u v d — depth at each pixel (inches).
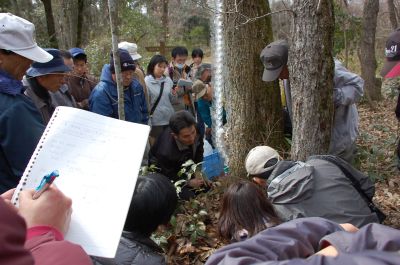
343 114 129.0
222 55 189.9
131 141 53.2
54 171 44.8
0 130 76.3
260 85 162.6
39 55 83.7
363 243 27.3
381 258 23.2
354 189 91.3
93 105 152.3
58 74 108.7
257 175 104.5
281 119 168.6
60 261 38.0
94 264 62.5
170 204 72.6
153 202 69.6
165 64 200.7
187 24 906.1
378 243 27.3
